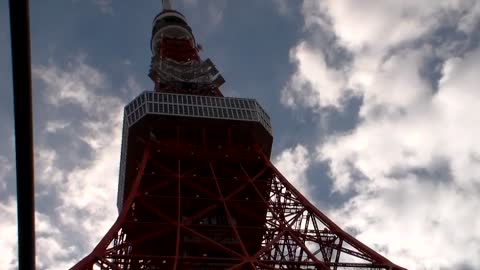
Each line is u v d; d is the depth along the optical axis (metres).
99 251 60.50
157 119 84.88
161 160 83.38
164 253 72.62
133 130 84.19
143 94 88.06
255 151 85.81
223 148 85.00
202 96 89.69
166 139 85.25
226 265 66.44
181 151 83.25
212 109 87.62
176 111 85.94
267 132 88.12
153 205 75.50
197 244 72.19
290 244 68.06
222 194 80.31
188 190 80.44
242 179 80.88
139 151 83.88
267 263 62.31
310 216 72.75
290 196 76.94
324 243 68.38
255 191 79.88
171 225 69.00
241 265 61.25
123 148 86.81
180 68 103.56
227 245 73.00
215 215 78.62
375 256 63.88
